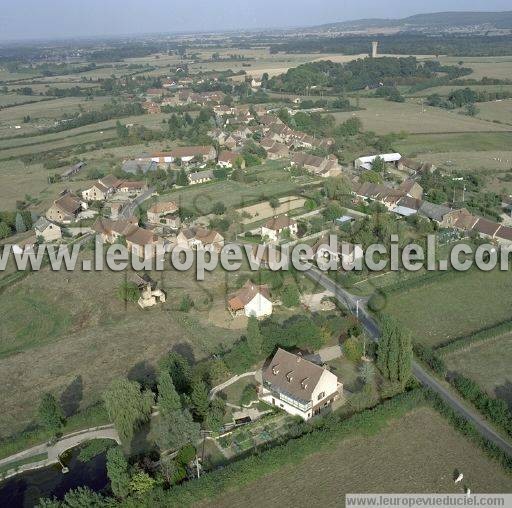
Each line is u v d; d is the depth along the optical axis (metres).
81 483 75.56
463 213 161.38
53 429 83.06
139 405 82.75
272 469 75.00
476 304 118.31
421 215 166.62
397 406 83.50
